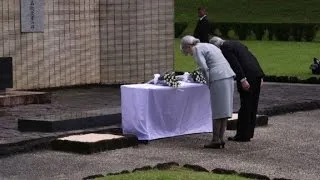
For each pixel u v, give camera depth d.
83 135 23.03
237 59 23.67
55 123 24.16
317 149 22.81
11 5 36.09
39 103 32.22
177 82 24.25
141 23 41.25
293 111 31.88
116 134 24.00
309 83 43.94
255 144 23.61
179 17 131.25
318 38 99.69
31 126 24.39
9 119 27.09
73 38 39.19
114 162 20.44
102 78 40.75
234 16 132.38
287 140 24.41
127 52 40.97
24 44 36.72
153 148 22.69
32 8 36.94
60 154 21.52
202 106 25.42
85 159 20.81
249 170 19.52
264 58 63.75
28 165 19.94
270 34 99.06
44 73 37.78
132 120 23.72
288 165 20.30
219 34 103.94
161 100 23.92
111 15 40.56
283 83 43.81
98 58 40.62
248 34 101.62
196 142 23.78
